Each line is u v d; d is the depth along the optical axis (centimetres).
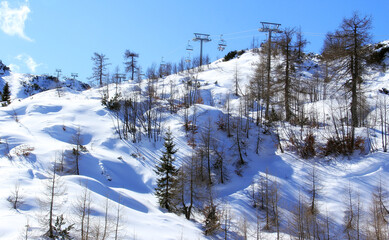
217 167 4275
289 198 3438
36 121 5141
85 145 4672
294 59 5019
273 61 6250
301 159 4081
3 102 7175
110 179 3834
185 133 4991
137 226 2547
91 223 2278
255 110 5981
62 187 2747
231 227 3086
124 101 6488
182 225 2973
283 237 2895
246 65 8681
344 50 3966
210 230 2944
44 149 4072
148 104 6378
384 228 2711
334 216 3058
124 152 4609
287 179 3759
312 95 6256
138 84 8419
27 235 1970
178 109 5966
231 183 4022
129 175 4119
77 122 5319
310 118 4888
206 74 8650
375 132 4006
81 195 2638
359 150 3781
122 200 3102
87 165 3922
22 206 2339
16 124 5003
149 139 4959
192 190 3569
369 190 3200
